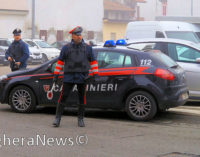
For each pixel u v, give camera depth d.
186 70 11.64
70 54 8.65
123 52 9.77
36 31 48.00
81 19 51.16
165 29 17.61
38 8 48.06
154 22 17.89
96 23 52.44
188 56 11.83
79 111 8.91
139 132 8.45
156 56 9.73
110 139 7.80
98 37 52.78
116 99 9.62
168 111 11.03
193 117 10.28
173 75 9.47
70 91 9.05
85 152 6.91
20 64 11.75
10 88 10.39
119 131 8.49
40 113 10.38
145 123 9.38
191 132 8.55
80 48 8.67
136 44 11.80
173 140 7.82
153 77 9.41
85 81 8.72
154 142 7.64
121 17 63.12
